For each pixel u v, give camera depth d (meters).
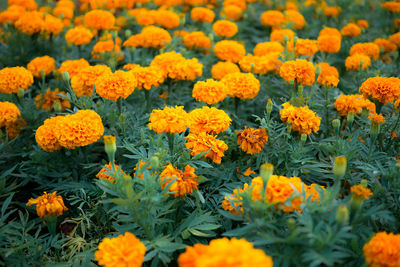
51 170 3.01
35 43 5.16
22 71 3.53
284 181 1.97
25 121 3.37
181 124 2.44
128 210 2.03
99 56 4.36
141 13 5.68
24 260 2.22
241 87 3.35
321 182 2.85
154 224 2.09
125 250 1.73
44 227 2.82
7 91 3.47
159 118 2.46
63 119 2.62
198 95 3.16
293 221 1.65
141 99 3.93
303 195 1.86
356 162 2.56
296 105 3.23
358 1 6.95
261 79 3.97
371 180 2.50
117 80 2.98
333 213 1.78
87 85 3.45
